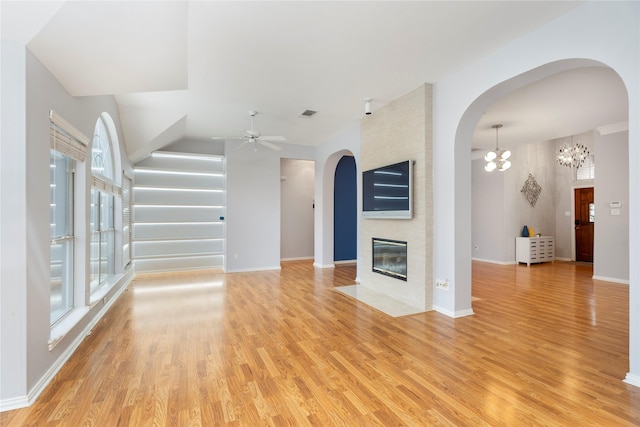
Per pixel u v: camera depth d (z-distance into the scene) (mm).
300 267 7641
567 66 2887
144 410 2055
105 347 3037
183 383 2389
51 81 2502
